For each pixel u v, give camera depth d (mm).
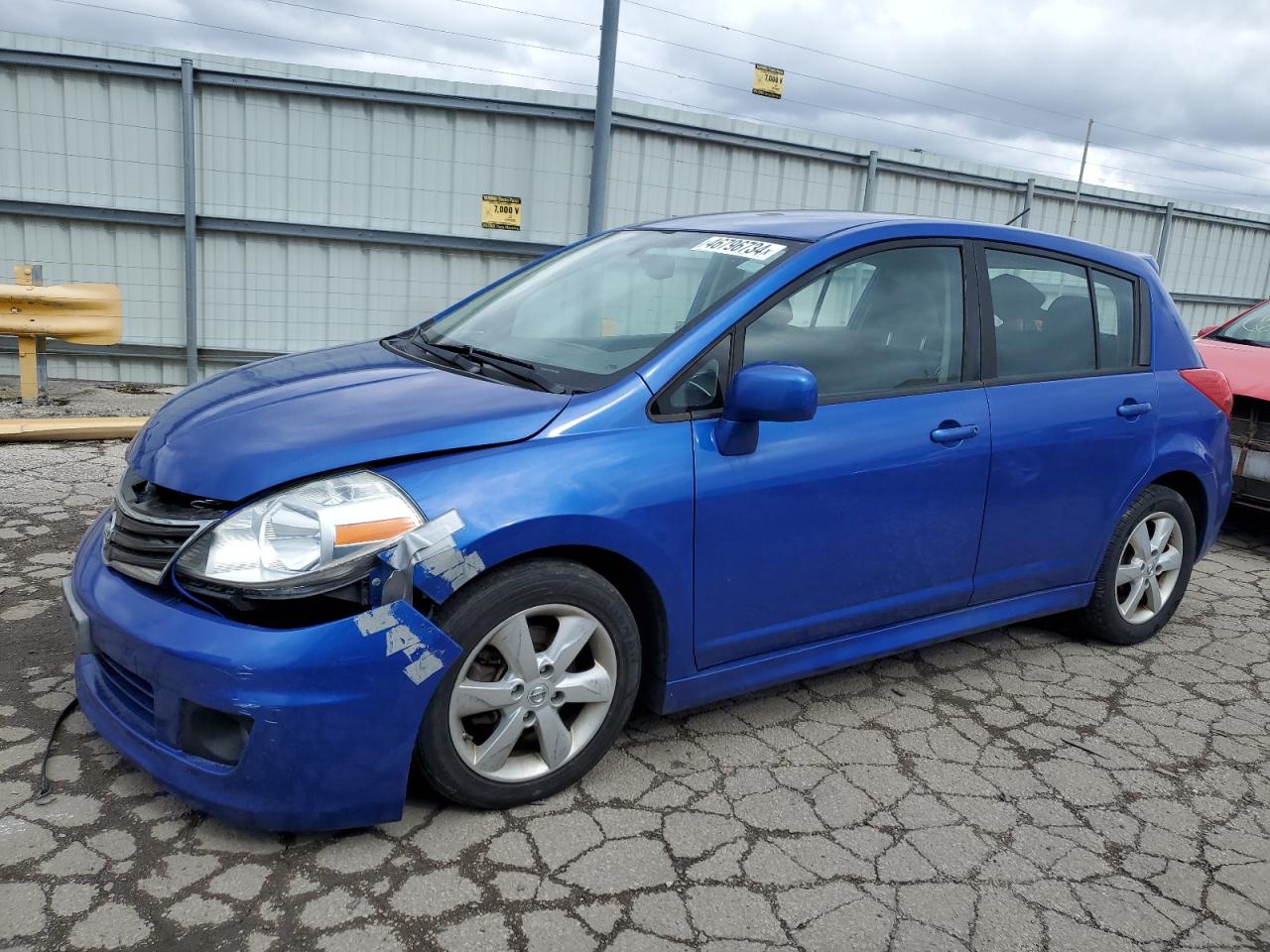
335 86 8484
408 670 2287
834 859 2506
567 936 2156
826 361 3049
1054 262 3715
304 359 3268
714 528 2748
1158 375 3967
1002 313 3494
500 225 9234
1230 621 4500
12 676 3125
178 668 2213
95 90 7996
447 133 8969
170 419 2758
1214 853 2662
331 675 2205
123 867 2277
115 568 2471
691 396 2770
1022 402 3443
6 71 7809
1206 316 16188
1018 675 3738
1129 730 3350
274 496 2312
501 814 2586
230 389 2902
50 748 2734
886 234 3248
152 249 8461
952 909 2348
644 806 2674
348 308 9117
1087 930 2314
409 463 2410
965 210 12281
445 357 3158
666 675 2809
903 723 3285
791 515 2885
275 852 2367
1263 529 6266
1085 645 4098
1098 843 2670
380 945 2090
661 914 2248
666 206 10062
